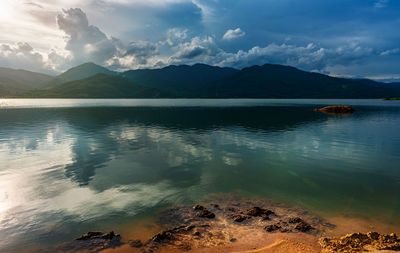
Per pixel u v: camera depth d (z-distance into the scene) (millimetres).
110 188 13109
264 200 11750
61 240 8398
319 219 9875
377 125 41750
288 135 31188
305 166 17422
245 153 21359
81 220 9734
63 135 30953
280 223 9523
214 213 10352
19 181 14070
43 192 12477
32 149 22703
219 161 18734
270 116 62031
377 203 11344
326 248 7812
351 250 7566
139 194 12344
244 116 61844
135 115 64750
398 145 24781
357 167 17125
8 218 9812
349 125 41906
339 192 12672
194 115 65188
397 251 7238
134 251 7773
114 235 8680
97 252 7727
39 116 60000
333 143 25906
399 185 13625
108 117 57938
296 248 7863
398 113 71875
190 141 27078
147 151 22078
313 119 53469
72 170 16281
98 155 20469
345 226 9289
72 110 86500
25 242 8258
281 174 15609
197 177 15016
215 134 32094
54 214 10195
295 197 12086
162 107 110812
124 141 26969
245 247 7957
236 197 12102
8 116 59812
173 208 10828
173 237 8500
